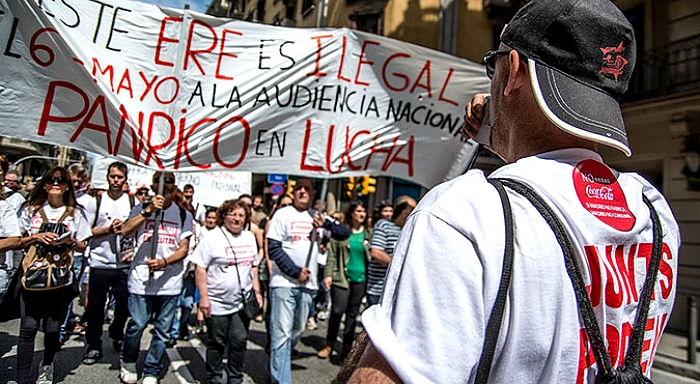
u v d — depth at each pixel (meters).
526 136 0.80
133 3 3.46
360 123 4.08
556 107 0.73
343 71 4.01
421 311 0.61
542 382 0.64
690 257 7.70
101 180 8.19
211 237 3.75
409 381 0.57
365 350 0.66
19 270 4.01
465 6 13.24
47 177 3.68
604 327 0.69
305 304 4.00
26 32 3.15
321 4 15.73
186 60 3.60
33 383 3.84
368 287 4.66
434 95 4.29
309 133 3.92
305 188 4.06
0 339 5.00
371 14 14.01
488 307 0.62
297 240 3.99
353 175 4.06
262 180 19.94
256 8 21.80
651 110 8.51
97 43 3.36
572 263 0.66
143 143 3.47
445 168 4.34
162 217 4.08
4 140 18.14
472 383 0.62
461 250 0.63
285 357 3.80
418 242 0.66
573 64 0.74
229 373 3.77
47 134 3.21
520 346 0.62
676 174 8.13
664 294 0.83
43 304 3.56
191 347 5.29
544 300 0.63
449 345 0.59
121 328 4.68
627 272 0.75
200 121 3.63
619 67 0.76
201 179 8.45
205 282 3.71
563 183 0.72
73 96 3.28
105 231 4.39
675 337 7.02
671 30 8.59
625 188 0.83
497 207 0.66
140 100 3.48
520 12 0.82
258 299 4.01
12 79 3.12
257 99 3.77
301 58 3.88
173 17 3.57
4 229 3.39
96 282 4.45
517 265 0.63
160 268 3.86
